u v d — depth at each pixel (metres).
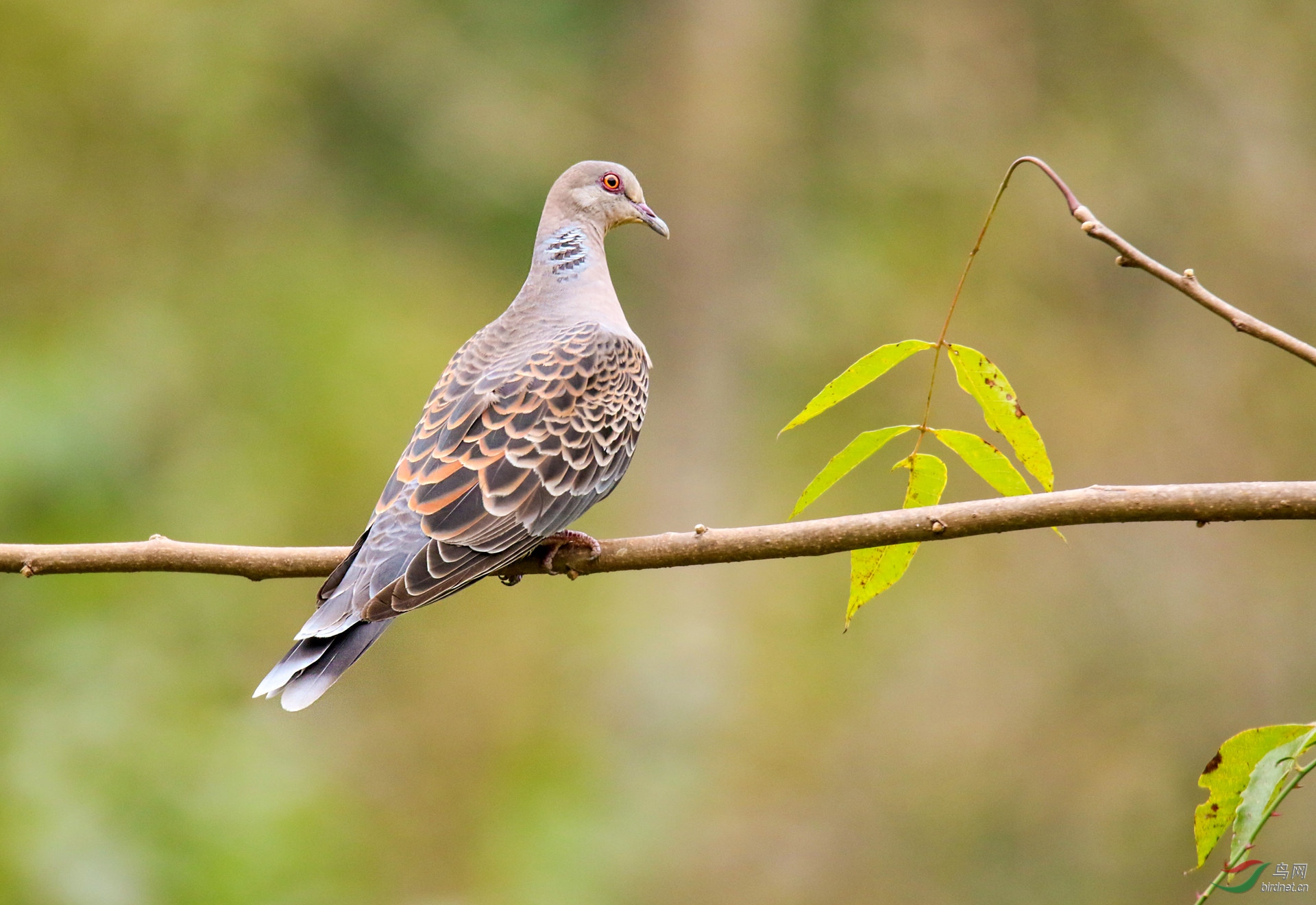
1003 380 5.04
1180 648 14.17
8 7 15.91
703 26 17.25
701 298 17.12
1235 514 5.00
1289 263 16.69
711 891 13.88
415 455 6.45
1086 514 5.12
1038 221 17.33
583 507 6.65
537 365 6.80
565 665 15.41
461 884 13.91
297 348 16.42
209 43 16.95
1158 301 16.97
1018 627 14.69
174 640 13.73
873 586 5.51
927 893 13.53
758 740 14.65
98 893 10.32
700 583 15.73
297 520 15.30
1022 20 17.80
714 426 16.89
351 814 13.59
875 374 5.09
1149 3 17.53
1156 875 13.13
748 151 17.16
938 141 17.75
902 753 14.33
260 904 11.00
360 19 17.72
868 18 17.73
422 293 17.70
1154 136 17.50
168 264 16.72
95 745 11.62
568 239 7.74
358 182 18.25
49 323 15.72
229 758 12.16
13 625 12.95
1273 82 17.36
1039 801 13.77
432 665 15.42
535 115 17.98
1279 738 4.38
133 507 14.72
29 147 16.17
